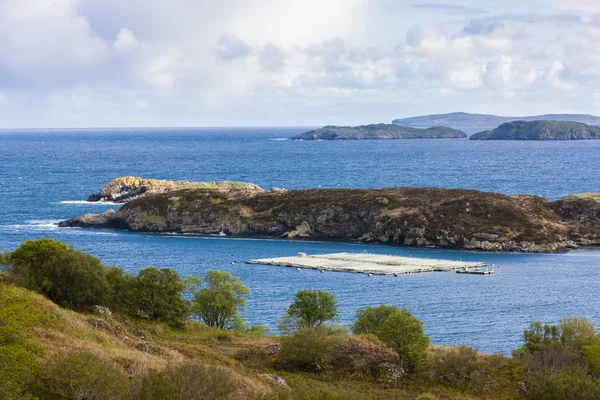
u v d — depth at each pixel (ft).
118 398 137.08
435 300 368.68
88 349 169.68
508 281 419.95
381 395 193.16
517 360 216.74
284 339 221.05
